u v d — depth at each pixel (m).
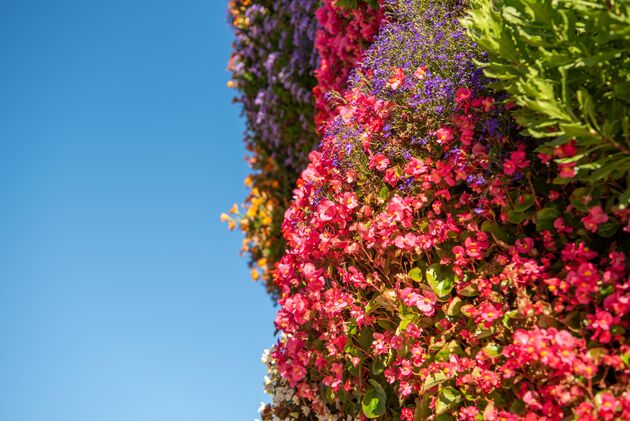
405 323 2.78
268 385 4.02
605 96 2.24
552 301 2.40
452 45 3.07
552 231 2.46
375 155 3.19
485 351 2.40
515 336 2.23
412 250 2.88
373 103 3.27
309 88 7.13
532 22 2.32
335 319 3.11
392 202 2.86
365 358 3.06
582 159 2.28
